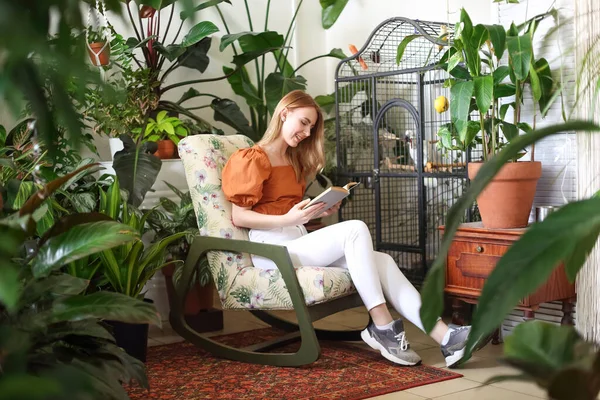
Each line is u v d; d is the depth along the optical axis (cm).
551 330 77
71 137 47
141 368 175
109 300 141
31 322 134
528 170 309
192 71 477
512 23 322
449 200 405
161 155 418
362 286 303
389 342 304
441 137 343
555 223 63
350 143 450
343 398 262
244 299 312
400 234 444
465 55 319
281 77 461
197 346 329
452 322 333
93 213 156
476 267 318
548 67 321
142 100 400
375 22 480
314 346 295
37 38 44
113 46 378
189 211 365
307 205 308
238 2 489
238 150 326
